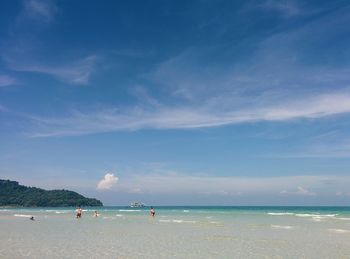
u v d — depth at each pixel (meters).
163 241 31.52
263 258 23.20
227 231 41.19
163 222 58.53
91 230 42.34
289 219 68.62
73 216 83.62
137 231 41.09
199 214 100.19
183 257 23.50
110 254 24.41
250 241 31.45
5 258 22.58
